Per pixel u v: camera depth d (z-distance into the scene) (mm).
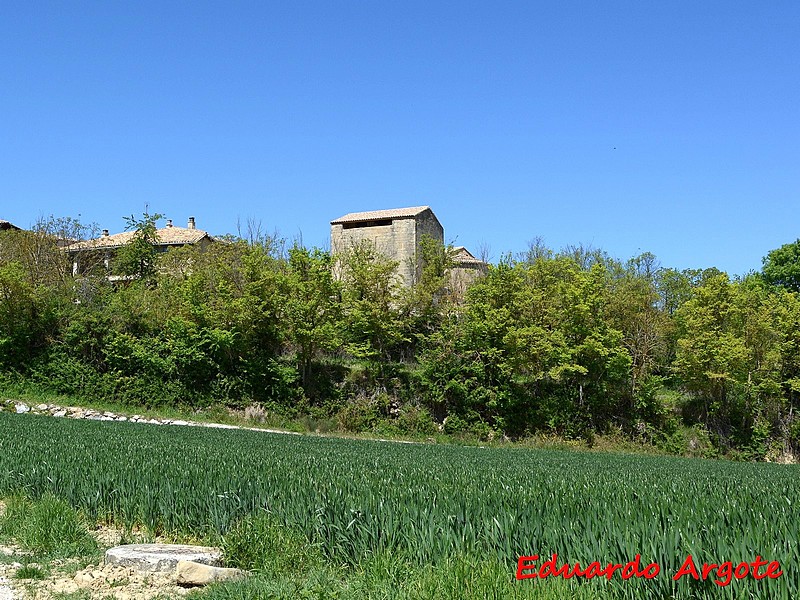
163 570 9891
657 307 55344
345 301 47969
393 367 46688
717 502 12359
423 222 66000
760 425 44594
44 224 56688
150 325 45781
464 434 44031
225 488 12852
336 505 11070
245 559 10148
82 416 42312
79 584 9500
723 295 46719
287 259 59188
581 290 45312
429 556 9219
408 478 15891
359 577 8930
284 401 44906
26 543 11148
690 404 46562
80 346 45000
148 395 44469
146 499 12523
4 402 42125
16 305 44812
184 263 55375
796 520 9680
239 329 45375
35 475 14773
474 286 47375
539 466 24297
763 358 45906
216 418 43469
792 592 6898
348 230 66625
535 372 44531
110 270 60312
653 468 26391
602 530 8812
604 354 44094
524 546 9008
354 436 43438
